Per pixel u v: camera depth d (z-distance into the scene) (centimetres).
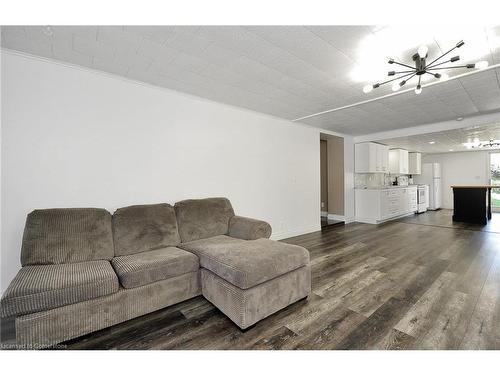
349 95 322
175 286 196
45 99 218
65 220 201
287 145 443
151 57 222
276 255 191
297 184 461
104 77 249
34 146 213
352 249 361
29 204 211
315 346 151
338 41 200
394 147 721
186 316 186
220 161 343
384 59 229
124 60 226
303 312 190
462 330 163
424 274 262
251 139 383
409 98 334
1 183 200
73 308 153
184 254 208
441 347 147
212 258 197
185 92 306
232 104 353
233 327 172
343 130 544
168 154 294
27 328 140
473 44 203
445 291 221
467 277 251
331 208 616
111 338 159
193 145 316
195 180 318
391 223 577
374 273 267
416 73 226
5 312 133
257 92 308
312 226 490
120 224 224
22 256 179
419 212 747
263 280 174
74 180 232
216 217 287
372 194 580
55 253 188
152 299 184
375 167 611
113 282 165
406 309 191
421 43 202
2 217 201
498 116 405
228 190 353
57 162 223
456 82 282
